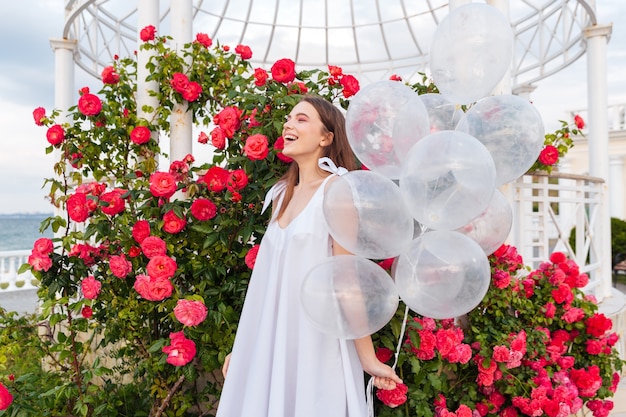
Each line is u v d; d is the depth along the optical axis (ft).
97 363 6.45
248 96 6.82
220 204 6.79
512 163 4.60
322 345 4.46
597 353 7.99
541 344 7.47
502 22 4.31
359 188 3.92
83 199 6.38
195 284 7.02
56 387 6.27
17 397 6.56
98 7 17.25
